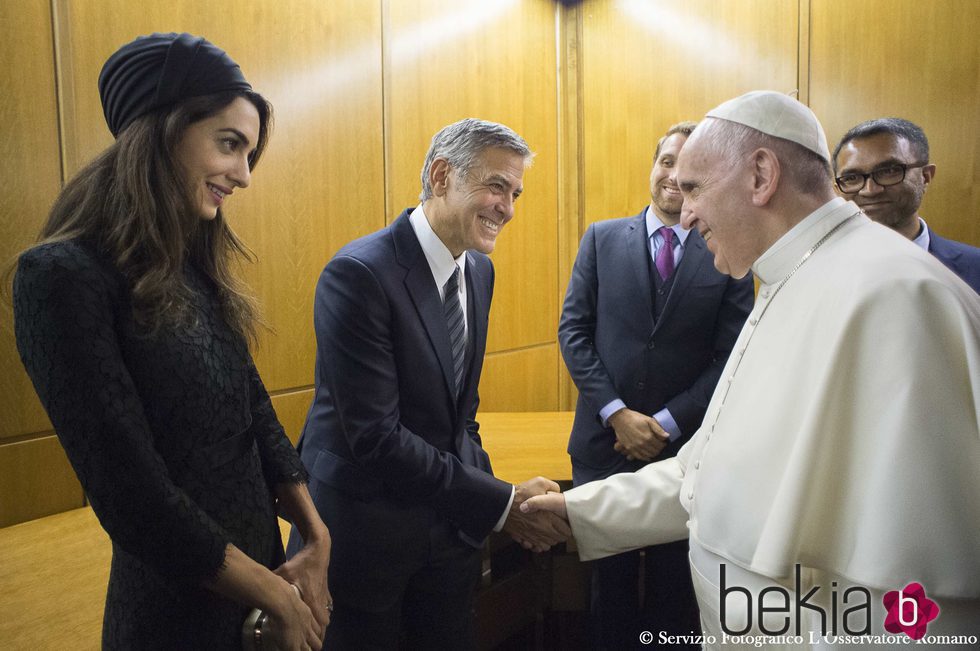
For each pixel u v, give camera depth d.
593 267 2.41
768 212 1.40
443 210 1.61
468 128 1.58
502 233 4.16
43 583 1.81
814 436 1.16
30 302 0.93
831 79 3.84
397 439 1.51
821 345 1.24
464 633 1.73
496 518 1.66
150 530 0.94
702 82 4.17
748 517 1.28
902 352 1.12
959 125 3.57
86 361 0.92
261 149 1.21
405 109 3.56
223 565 1.00
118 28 2.43
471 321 1.73
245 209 2.84
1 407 2.18
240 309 1.23
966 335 1.09
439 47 3.74
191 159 1.06
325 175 3.17
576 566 2.67
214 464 1.08
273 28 2.92
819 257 1.33
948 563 1.04
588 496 1.83
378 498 1.58
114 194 1.02
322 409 1.66
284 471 1.29
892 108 3.71
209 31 2.69
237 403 1.14
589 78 4.47
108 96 1.07
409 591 1.70
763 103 1.40
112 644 1.06
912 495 1.06
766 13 3.96
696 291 2.20
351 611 1.58
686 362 2.22
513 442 3.02
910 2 3.63
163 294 1.00
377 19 3.39
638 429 2.17
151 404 1.00
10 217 2.17
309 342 3.13
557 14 4.48
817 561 1.16
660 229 2.31
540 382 4.48
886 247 1.26
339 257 1.56
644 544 1.81
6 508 2.20
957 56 3.55
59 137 2.28
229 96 1.08
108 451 0.92
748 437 1.32
